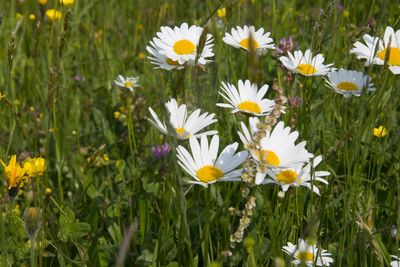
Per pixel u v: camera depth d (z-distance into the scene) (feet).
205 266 2.66
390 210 2.97
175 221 2.93
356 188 2.91
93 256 2.87
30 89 4.17
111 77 4.02
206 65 3.44
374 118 3.09
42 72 4.14
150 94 3.67
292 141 2.56
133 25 4.76
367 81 2.94
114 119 3.86
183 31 2.93
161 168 3.05
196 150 2.59
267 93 3.48
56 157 3.63
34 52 3.06
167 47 2.89
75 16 4.46
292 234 2.87
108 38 4.56
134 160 3.32
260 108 2.77
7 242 2.70
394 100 3.14
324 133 3.20
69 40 4.39
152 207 3.10
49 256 2.91
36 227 2.43
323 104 3.40
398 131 3.29
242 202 3.03
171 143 2.39
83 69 4.34
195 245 2.94
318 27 3.04
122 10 4.87
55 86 3.05
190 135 2.66
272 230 2.85
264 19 4.14
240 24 3.96
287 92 3.10
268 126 2.37
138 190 3.16
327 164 3.01
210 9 3.76
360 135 2.86
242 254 2.89
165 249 2.77
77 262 2.81
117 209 3.06
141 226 2.99
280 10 4.49
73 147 3.72
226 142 3.23
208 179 2.55
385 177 3.16
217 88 3.31
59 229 2.91
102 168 3.48
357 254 2.90
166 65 2.91
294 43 3.75
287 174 2.61
